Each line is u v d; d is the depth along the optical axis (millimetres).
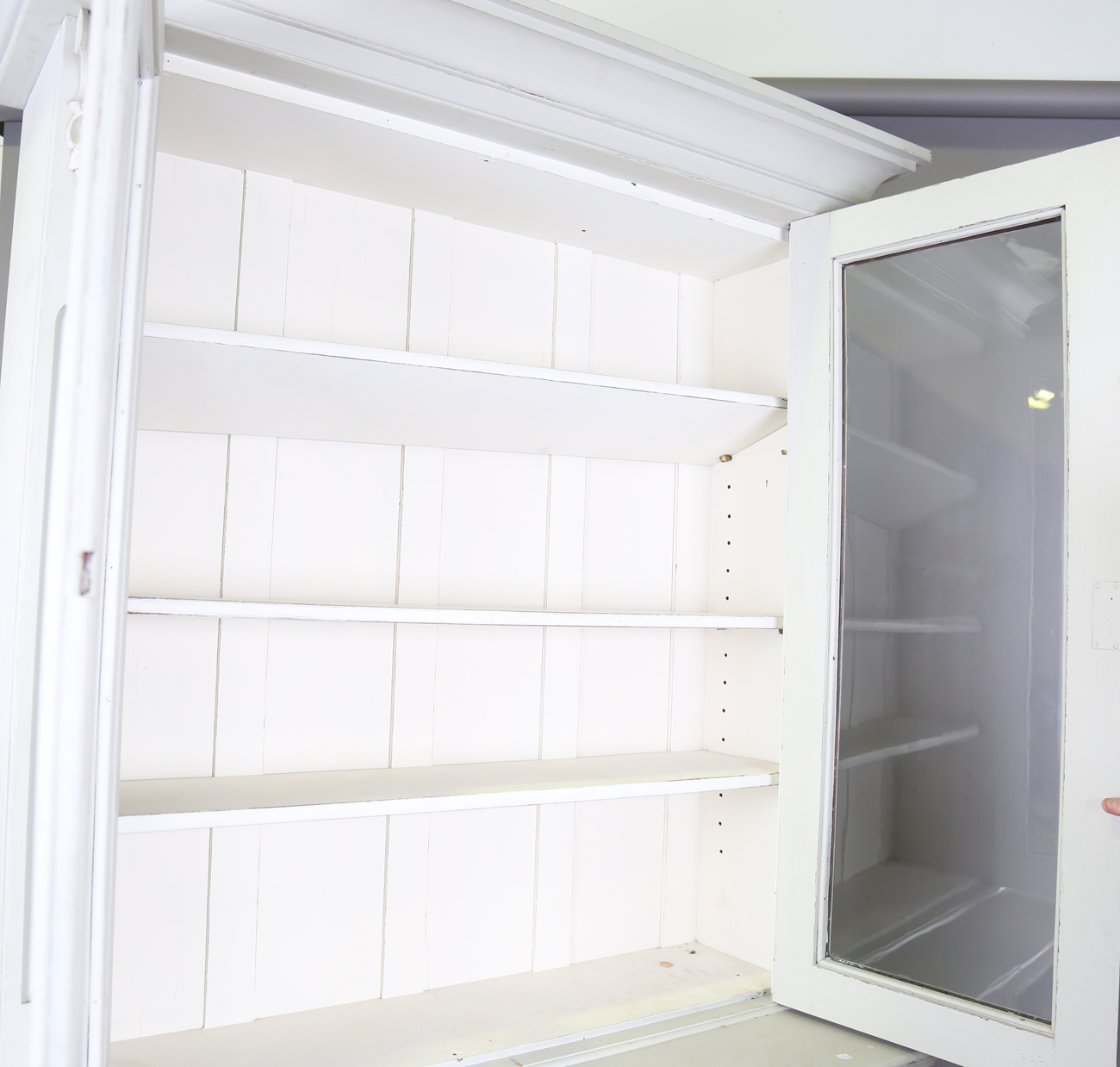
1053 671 1383
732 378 1886
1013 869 1398
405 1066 1302
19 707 873
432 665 1615
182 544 1428
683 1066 1354
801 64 1908
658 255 1794
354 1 1133
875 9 1922
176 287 1401
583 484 1783
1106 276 1296
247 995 1440
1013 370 1438
